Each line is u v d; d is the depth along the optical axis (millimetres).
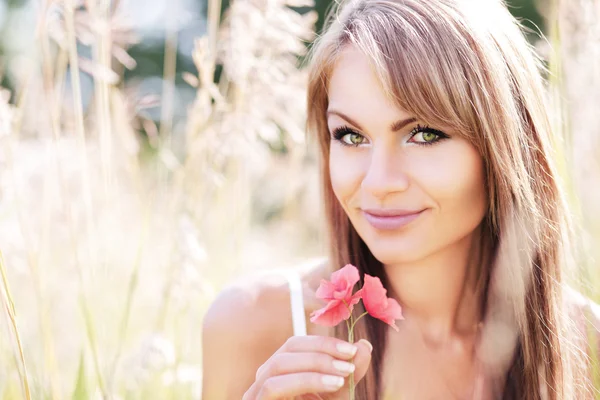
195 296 1911
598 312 1743
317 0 8906
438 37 1375
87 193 1758
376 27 1376
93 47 1813
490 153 1425
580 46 1625
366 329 1612
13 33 2926
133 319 2266
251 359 1689
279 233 3432
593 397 1699
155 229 2309
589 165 1925
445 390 1663
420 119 1351
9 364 1610
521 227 1501
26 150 2025
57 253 2109
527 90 1548
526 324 1591
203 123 2062
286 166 3164
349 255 1677
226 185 2400
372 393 1577
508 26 1543
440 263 1560
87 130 2291
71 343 2119
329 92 1455
